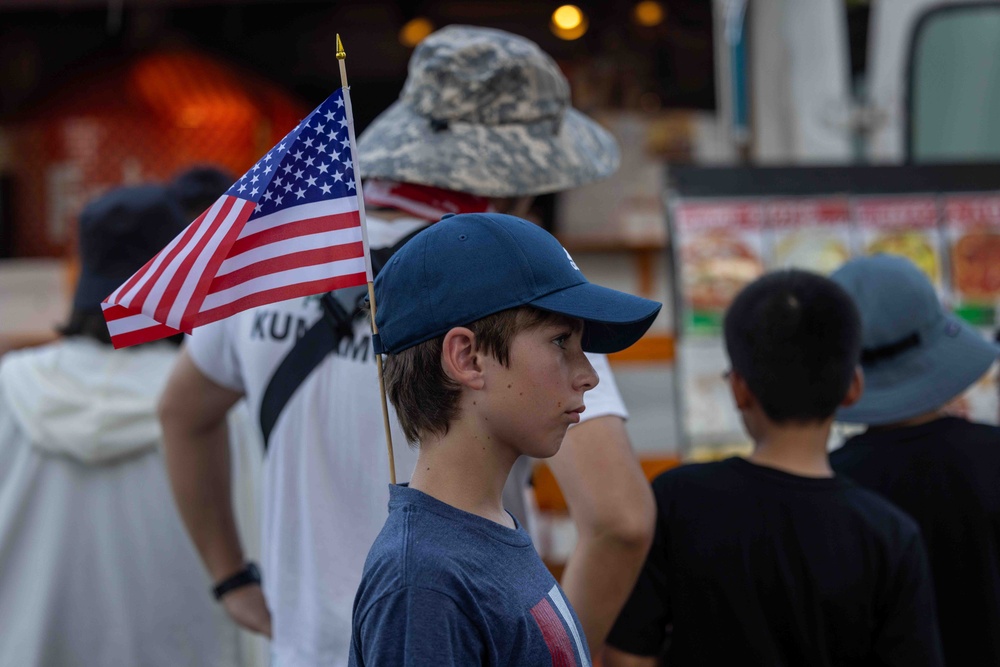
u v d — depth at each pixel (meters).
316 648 2.16
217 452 2.70
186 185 4.07
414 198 2.29
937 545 2.53
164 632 3.14
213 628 3.18
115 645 3.11
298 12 5.81
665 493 2.35
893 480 2.58
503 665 1.48
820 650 2.18
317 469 2.19
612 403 2.19
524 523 2.24
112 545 3.13
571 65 5.64
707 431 3.88
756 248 4.03
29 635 3.07
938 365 2.69
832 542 2.20
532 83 2.36
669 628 2.48
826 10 4.96
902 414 2.65
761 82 5.04
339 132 1.89
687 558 2.27
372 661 1.44
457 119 2.34
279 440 2.25
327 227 1.90
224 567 2.77
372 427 2.15
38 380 3.16
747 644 2.20
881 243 4.07
